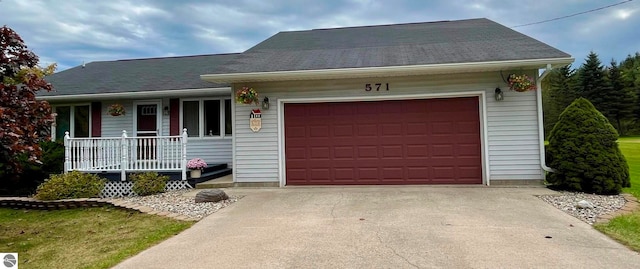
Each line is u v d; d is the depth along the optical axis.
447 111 7.98
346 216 5.39
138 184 7.84
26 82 5.56
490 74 7.69
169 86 10.35
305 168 8.38
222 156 10.54
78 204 7.25
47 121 5.82
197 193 7.05
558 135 7.29
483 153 7.79
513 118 7.60
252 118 8.35
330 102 8.34
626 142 24.59
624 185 6.75
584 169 6.76
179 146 9.40
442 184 7.95
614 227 4.62
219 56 13.83
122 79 11.52
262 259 3.75
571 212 5.43
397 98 8.07
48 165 9.45
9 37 5.42
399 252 3.84
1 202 7.78
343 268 3.46
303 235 4.50
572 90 36.69
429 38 9.83
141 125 10.88
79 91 10.52
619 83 35.84
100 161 8.57
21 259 4.38
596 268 3.37
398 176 8.12
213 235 4.68
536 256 3.67
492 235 4.34
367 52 8.73
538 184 7.52
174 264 3.71
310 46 10.08
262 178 8.32
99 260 4.06
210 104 10.65
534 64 6.99
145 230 5.21
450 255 3.73
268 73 7.61
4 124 4.84
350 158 8.28
